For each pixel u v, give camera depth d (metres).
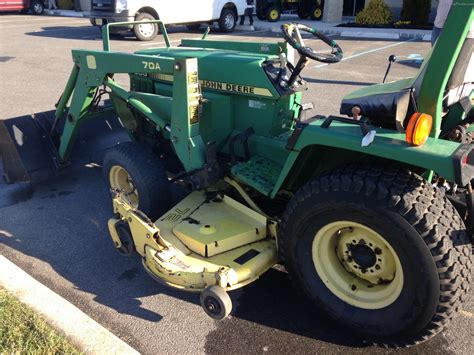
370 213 2.26
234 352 2.55
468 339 2.61
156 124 3.48
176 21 13.58
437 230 2.14
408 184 2.24
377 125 2.56
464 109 2.76
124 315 2.83
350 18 19.02
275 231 2.92
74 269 3.27
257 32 15.23
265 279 3.14
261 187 2.92
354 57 10.26
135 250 3.19
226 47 3.98
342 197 2.33
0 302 2.72
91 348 2.45
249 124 3.30
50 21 18.45
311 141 2.46
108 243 3.58
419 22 15.06
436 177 2.62
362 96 2.65
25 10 21.50
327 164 2.79
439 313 2.25
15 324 2.56
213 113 3.40
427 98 2.27
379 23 15.67
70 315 2.67
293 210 2.58
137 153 3.46
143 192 3.42
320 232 2.54
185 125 3.10
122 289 3.06
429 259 2.17
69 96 4.19
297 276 2.74
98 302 2.94
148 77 3.91
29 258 3.40
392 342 2.49
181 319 2.79
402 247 2.22
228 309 2.51
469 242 2.23
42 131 4.35
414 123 2.11
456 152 2.07
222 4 14.59
